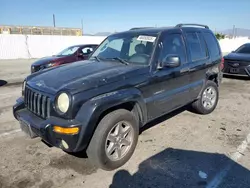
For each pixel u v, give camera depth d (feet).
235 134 12.93
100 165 9.26
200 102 15.35
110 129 9.11
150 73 10.83
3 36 66.08
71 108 8.26
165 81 11.68
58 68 11.64
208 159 10.32
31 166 9.89
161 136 12.73
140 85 10.30
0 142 12.20
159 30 12.59
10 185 8.61
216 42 16.89
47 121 8.62
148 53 11.38
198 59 14.40
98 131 8.89
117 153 9.68
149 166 9.83
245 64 27.37
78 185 8.64
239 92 22.95
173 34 12.79
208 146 11.53
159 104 11.61
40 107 9.34
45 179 9.00
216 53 16.49
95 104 8.43
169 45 12.28
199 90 14.92
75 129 8.18
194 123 14.61
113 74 9.77
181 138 12.47
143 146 11.57
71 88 8.51
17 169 9.68
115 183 8.75
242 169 9.52
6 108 18.39
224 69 29.30
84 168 9.75
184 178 9.00
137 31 13.35
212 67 15.80
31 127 9.26
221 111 16.98
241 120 15.12
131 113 10.00
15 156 10.75
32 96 9.84
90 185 8.64
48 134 8.59
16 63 56.59
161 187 8.47
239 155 10.61
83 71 10.40
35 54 72.49
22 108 10.81
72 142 8.28
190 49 13.83
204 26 16.78
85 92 8.56
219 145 11.63
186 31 13.98
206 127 13.97
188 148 11.34
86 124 8.28
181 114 16.26
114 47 13.25
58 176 9.20
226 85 26.35
